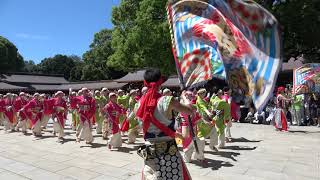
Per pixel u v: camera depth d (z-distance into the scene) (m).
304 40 21.53
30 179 7.09
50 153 9.65
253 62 4.27
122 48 26.55
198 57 5.61
